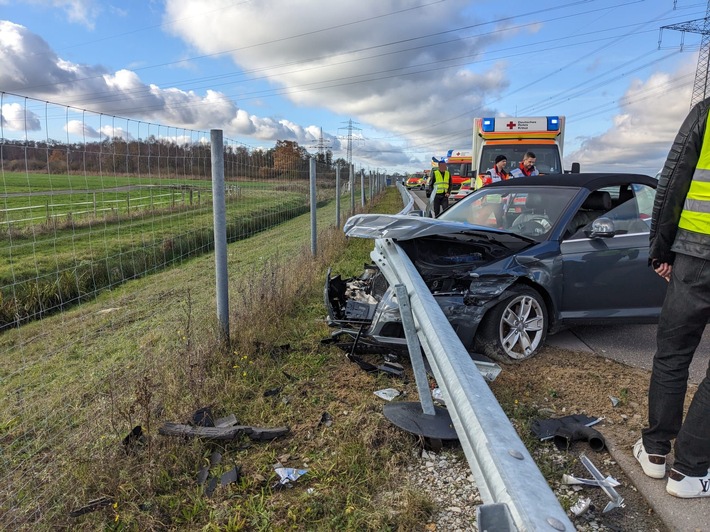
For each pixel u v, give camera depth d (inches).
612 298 175.9
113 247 341.7
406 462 110.2
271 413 131.8
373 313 163.8
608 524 90.7
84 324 257.3
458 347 89.8
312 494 98.9
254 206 340.8
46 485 105.7
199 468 108.2
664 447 100.9
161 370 153.5
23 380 189.0
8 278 306.3
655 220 98.8
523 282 164.6
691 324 95.6
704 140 90.3
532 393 141.8
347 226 177.6
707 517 90.6
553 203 188.7
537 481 52.0
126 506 96.5
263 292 210.2
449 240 169.6
